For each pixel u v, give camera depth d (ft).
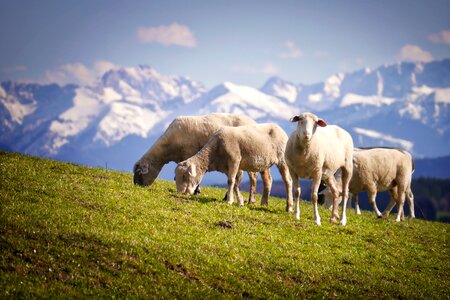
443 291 67.46
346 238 77.87
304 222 81.00
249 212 80.07
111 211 70.03
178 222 70.59
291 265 64.49
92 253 57.26
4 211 62.85
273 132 85.92
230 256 63.36
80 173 90.48
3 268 52.21
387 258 73.82
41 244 56.95
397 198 106.01
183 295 54.19
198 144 91.91
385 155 104.06
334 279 63.98
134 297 52.13
